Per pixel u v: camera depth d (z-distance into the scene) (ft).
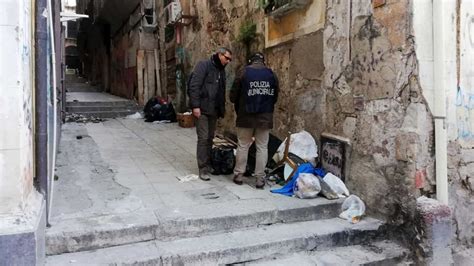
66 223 11.14
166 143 25.29
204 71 16.20
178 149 23.26
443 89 12.01
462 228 13.15
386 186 12.89
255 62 15.60
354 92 14.17
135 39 49.21
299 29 17.31
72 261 10.00
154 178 16.57
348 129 14.51
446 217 11.88
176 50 37.45
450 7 12.36
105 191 14.47
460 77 12.76
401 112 12.37
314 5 16.20
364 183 13.76
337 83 15.01
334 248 12.19
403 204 12.31
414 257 11.93
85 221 11.34
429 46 12.13
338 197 14.01
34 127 10.07
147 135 28.71
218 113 16.97
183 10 34.40
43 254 9.47
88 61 92.38
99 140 26.22
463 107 12.96
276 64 19.42
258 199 13.82
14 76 7.91
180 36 36.47
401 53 12.25
